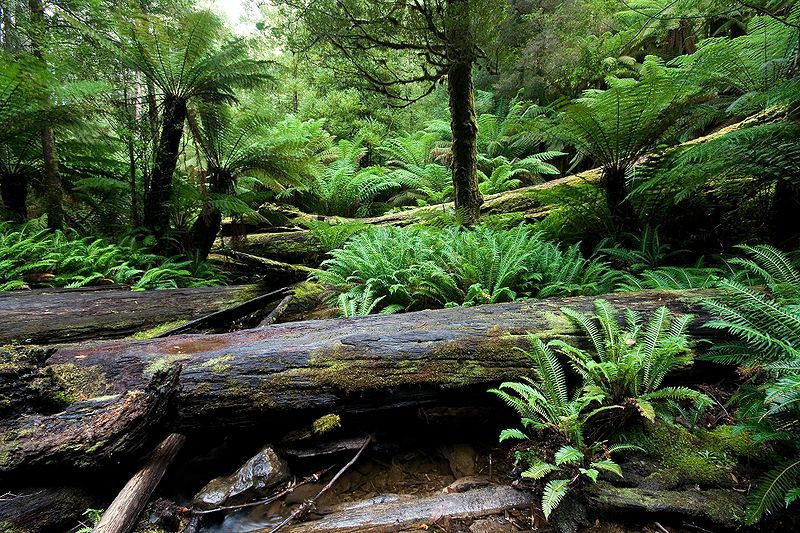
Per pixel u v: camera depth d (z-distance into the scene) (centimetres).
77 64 571
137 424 185
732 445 196
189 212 670
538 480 190
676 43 877
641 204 465
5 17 568
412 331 244
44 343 313
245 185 935
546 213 653
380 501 194
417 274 388
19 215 598
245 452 221
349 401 219
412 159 1141
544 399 194
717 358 211
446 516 180
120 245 553
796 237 358
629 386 206
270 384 213
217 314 366
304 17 460
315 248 739
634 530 166
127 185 626
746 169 340
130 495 177
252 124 649
